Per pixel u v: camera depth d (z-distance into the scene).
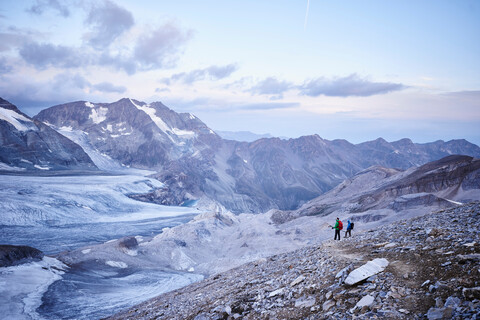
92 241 175.25
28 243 158.12
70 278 76.25
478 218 15.70
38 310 54.09
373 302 10.23
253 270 25.50
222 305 16.02
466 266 10.25
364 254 15.42
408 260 12.57
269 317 12.55
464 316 7.98
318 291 13.00
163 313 21.86
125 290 75.81
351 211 130.50
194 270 107.56
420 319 8.66
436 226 16.66
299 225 129.00
